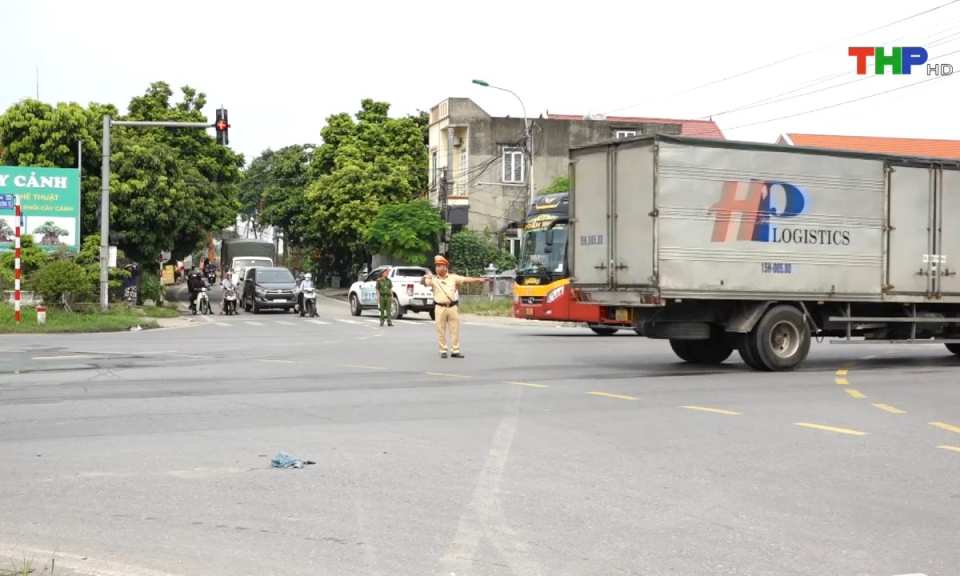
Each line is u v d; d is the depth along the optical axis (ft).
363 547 18.54
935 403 38.96
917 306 56.13
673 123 178.19
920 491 23.62
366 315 125.90
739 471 25.62
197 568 17.25
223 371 49.08
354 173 184.03
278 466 25.55
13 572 16.78
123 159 128.98
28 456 26.91
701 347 55.88
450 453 27.63
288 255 272.92
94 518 20.53
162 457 26.81
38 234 115.85
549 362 55.42
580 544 18.85
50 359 55.26
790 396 40.83
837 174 52.54
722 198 49.70
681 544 18.93
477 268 153.79
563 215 80.74
